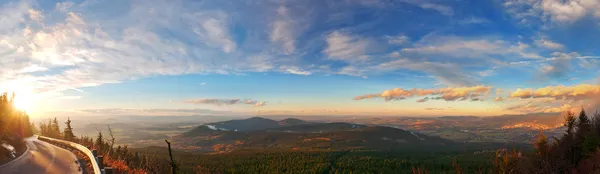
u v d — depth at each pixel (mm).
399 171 81562
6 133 39812
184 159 97875
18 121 73375
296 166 99438
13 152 31984
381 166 94438
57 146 46219
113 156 33375
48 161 27797
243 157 125250
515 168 19297
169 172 25766
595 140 21438
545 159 19938
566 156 20859
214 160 106875
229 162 104625
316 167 95438
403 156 127688
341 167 95688
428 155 131625
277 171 91188
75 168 24016
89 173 22047
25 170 23062
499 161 19781
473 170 48438
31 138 74062
